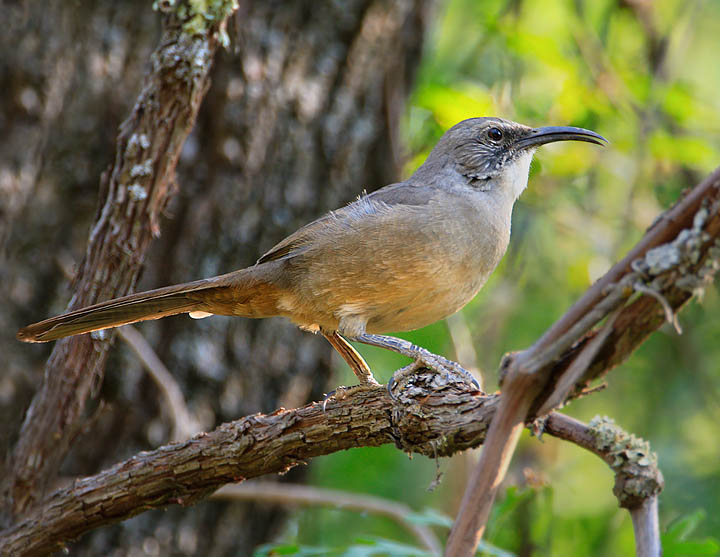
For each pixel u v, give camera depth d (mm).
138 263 7211
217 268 9227
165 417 9031
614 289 4184
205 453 6598
